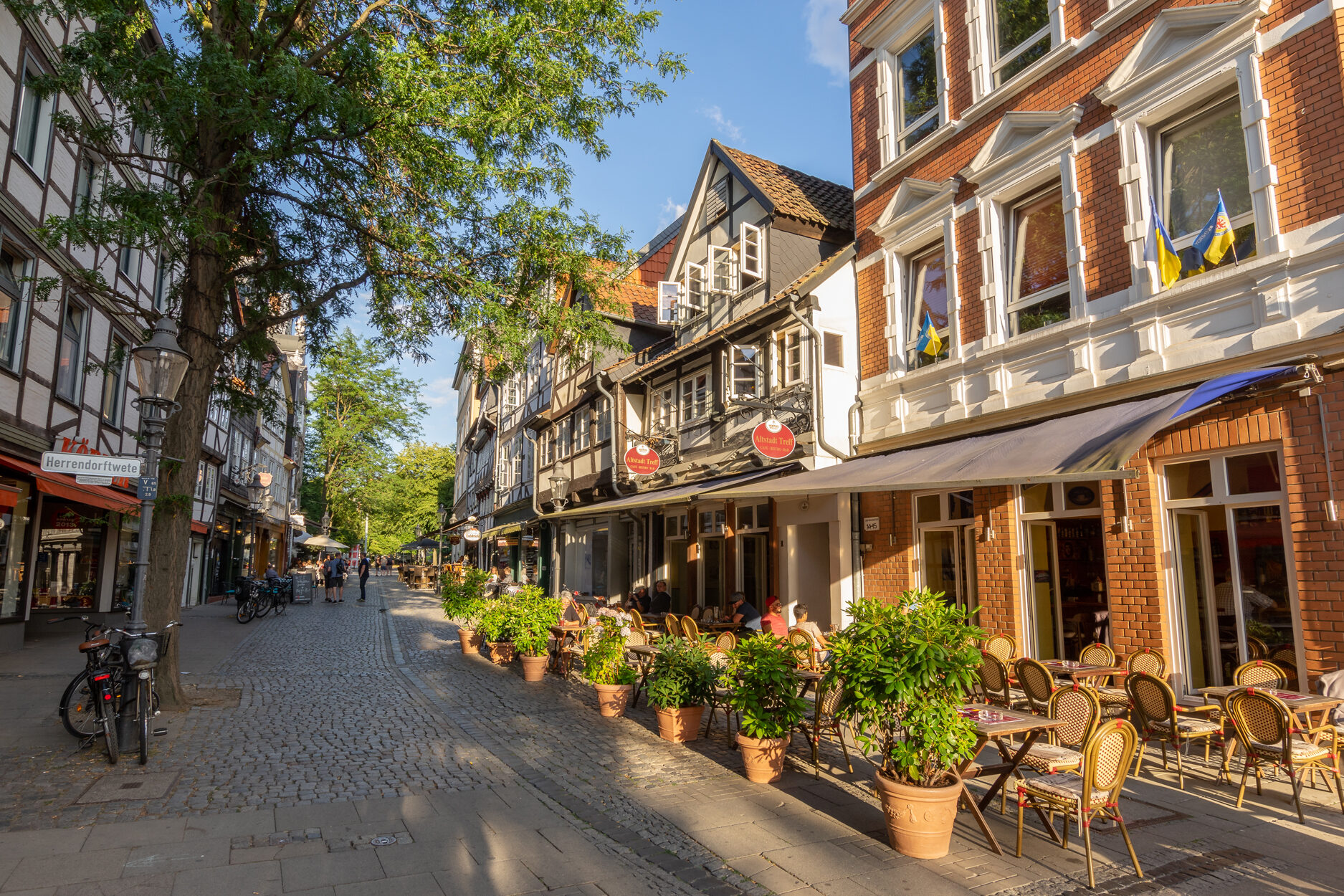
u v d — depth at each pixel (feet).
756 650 20.74
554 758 22.40
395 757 22.25
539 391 95.91
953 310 34.83
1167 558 25.43
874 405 40.04
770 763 19.86
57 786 18.63
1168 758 21.79
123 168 51.80
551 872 14.16
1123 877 13.94
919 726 15.06
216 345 29.55
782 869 14.38
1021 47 32.63
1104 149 28.27
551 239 34.35
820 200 52.42
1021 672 22.11
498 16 33.22
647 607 57.47
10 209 38.19
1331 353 21.04
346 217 33.14
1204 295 24.59
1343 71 21.47
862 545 39.81
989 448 26.58
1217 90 25.07
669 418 59.72
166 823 16.21
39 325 42.93
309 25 32.09
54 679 34.01
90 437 50.98
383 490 181.68
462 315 33.45
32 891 12.72
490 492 128.36
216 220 28.89
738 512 50.93
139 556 21.95
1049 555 29.84
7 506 40.01
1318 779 19.69
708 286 52.95
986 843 15.81
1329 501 20.92
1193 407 22.59
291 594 90.79
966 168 34.04
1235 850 15.21
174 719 26.32
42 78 27.30
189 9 29.78
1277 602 22.58
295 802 17.89
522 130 32.30
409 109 29.66
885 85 40.86
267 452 129.39
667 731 24.40
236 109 25.49
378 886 13.33
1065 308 30.04
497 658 42.37
